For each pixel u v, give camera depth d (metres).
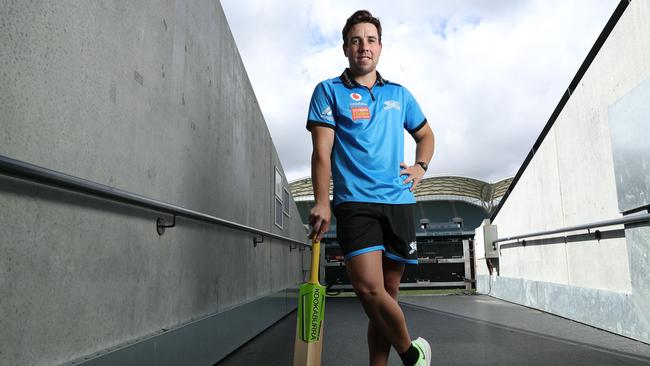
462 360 2.70
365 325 4.53
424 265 10.58
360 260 1.68
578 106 4.35
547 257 5.28
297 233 8.23
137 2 1.90
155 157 2.06
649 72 3.13
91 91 1.52
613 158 3.57
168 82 2.24
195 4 2.69
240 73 3.88
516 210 6.51
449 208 38.97
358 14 1.91
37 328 1.21
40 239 1.23
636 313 3.29
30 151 1.19
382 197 1.74
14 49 1.14
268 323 4.52
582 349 2.98
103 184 1.49
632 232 3.31
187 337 2.28
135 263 1.82
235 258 3.45
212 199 2.94
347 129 1.82
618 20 3.54
